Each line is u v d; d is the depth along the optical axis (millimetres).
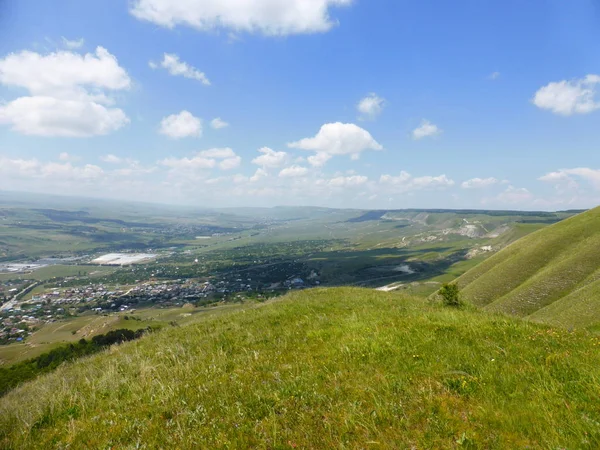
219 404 7855
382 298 23578
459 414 6316
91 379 12094
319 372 8883
